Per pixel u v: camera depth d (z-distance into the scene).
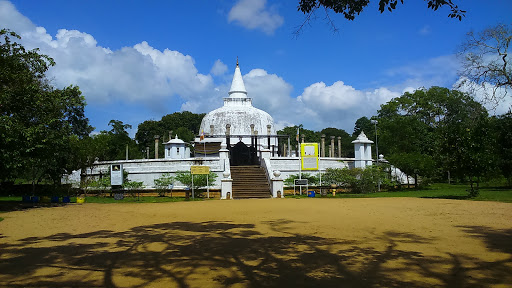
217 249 9.34
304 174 33.50
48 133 22.72
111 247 9.85
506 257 8.17
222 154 33.81
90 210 20.08
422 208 17.64
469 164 23.67
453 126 24.61
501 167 31.16
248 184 30.88
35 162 22.09
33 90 22.69
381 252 8.80
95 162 36.47
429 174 37.28
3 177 22.20
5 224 14.79
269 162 33.38
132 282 6.77
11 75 22.12
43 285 6.66
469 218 14.09
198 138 43.44
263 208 19.19
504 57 28.67
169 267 7.72
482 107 33.28
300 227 12.72
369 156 36.28
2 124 19.80
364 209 17.72
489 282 6.52
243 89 47.59
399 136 45.03
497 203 19.52
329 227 12.61
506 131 31.30
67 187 33.31
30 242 10.83
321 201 22.77
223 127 43.00
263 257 8.45
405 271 7.23
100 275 7.23
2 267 7.93
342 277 6.89
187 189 29.48
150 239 10.88
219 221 14.62
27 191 35.22
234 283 6.61
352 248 9.27
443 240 10.09
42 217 16.95
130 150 56.62
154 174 34.09
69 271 7.55
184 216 16.62
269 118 45.66
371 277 6.87
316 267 7.59
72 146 32.19
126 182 32.09
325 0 9.54
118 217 16.66
